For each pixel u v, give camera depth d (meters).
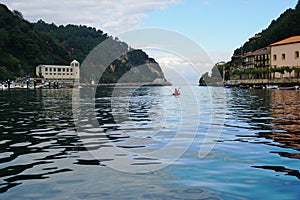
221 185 5.79
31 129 12.71
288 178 6.13
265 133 11.31
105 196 5.26
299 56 96.31
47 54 140.75
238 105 25.53
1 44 124.38
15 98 39.59
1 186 5.77
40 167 7.01
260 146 9.09
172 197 5.22
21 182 5.98
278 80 80.81
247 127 12.86
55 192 5.45
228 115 17.55
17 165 7.20
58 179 6.14
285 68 89.31
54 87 102.75
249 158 7.71
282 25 123.00
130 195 5.30
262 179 6.09
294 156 7.86
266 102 28.88
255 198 5.16
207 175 6.38
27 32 137.88
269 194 5.32
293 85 76.62
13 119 16.36
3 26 132.38
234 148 8.87
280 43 102.12
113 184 5.85
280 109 21.30
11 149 8.90
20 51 131.88
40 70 126.25
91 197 5.21
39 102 31.62
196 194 5.35
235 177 6.23
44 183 5.91
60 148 9.01
